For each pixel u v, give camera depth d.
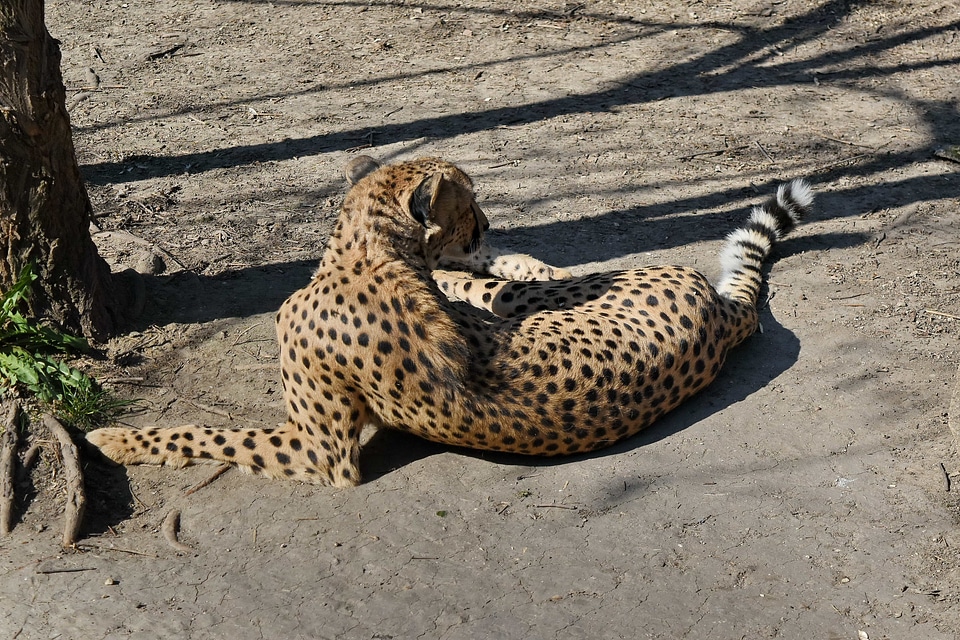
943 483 5.77
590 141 10.25
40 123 6.20
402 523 5.52
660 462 5.97
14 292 6.40
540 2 13.88
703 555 5.29
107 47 12.60
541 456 6.02
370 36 12.92
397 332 5.47
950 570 5.16
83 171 9.61
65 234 6.61
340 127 10.55
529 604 4.98
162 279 7.75
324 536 5.43
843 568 5.20
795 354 6.99
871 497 5.68
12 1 5.95
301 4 13.95
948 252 8.27
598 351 5.85
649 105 11.03
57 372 6.38
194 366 6.80
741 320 6.77
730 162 9.84
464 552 5.32
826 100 11.14
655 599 5.01
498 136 10.35
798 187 7.98
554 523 5.51
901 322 7.32
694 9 13.56
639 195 9.26
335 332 5.47
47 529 5.43
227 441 5.87
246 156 9.94
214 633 4.80
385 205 5.79
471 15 13.49
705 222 8.77
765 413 6.39
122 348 6.89
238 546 5.35
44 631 4.79
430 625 4.86
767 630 4.83
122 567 5.19
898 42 12.56
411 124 10.60
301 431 5.83
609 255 8.23
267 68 12.03
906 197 9.16
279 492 5.77
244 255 8.19
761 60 12.12
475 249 6.71
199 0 14.13
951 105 10.98
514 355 5.69
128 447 5.88
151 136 10.36
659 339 6.05
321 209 8.97
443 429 5.66
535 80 11.63
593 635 4.80
